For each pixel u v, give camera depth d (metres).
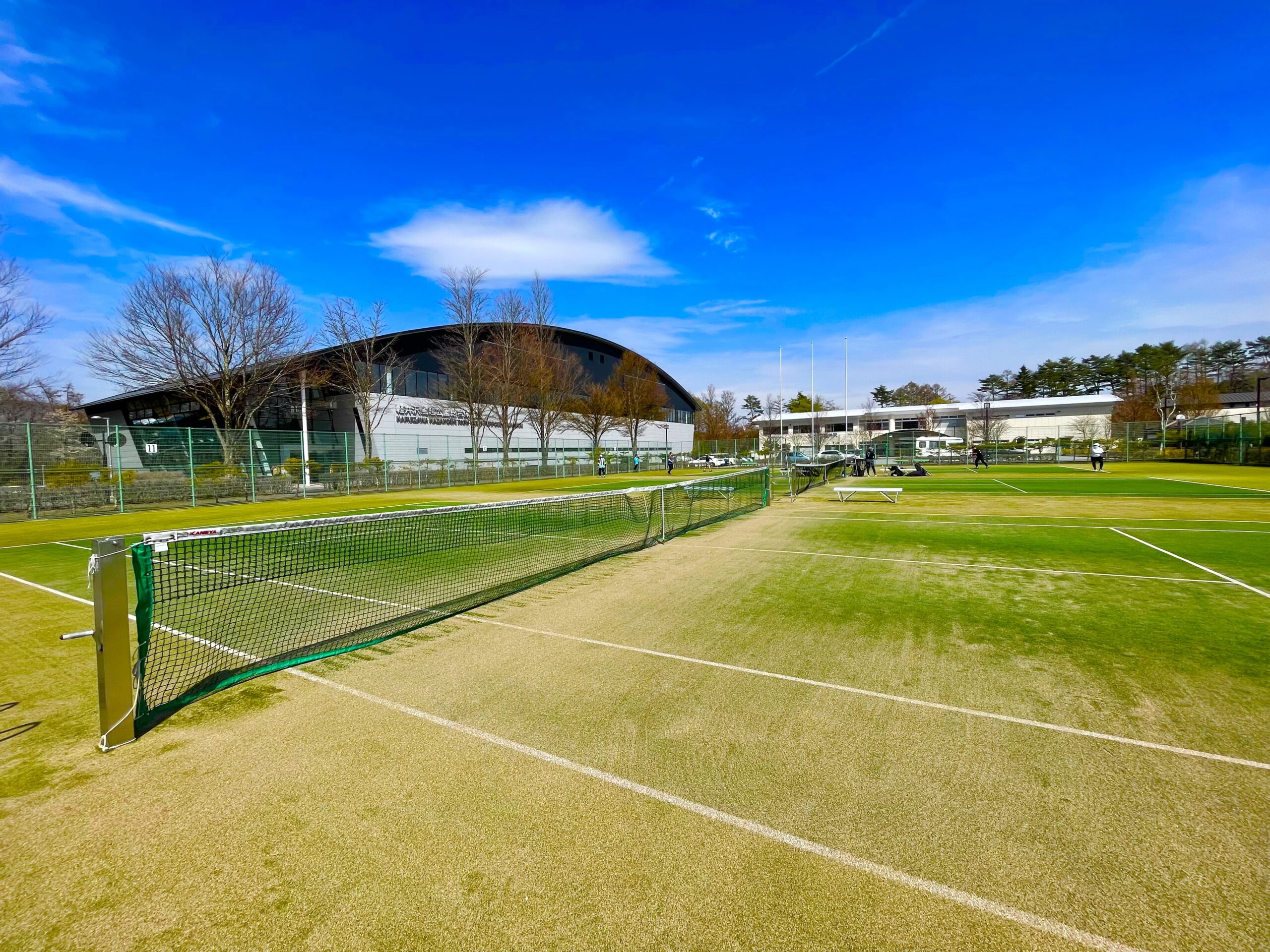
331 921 2.29
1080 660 4.98
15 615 7.00
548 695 4.40
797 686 4.53
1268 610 6.34
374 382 37.91
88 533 15.70
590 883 2.47
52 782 3.29
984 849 2.65
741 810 2.96
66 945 2.20
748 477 19.88
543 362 45.78
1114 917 2.26
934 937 2.18
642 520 14.75
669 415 72.25
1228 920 2.24
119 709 3.69
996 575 8.26
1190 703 4.12
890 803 3.01
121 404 46.31
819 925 2.24
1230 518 13.95
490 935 2.21
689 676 4.74
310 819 2.93
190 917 2.32
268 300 33.31
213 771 3.40
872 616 6.37
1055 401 73.88
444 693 4.45
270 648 5.50
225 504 24.70
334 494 29.66
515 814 2.95
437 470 35.06
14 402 36.69
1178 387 62.00
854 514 15.80
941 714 4.01
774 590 7.57
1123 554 9.66
